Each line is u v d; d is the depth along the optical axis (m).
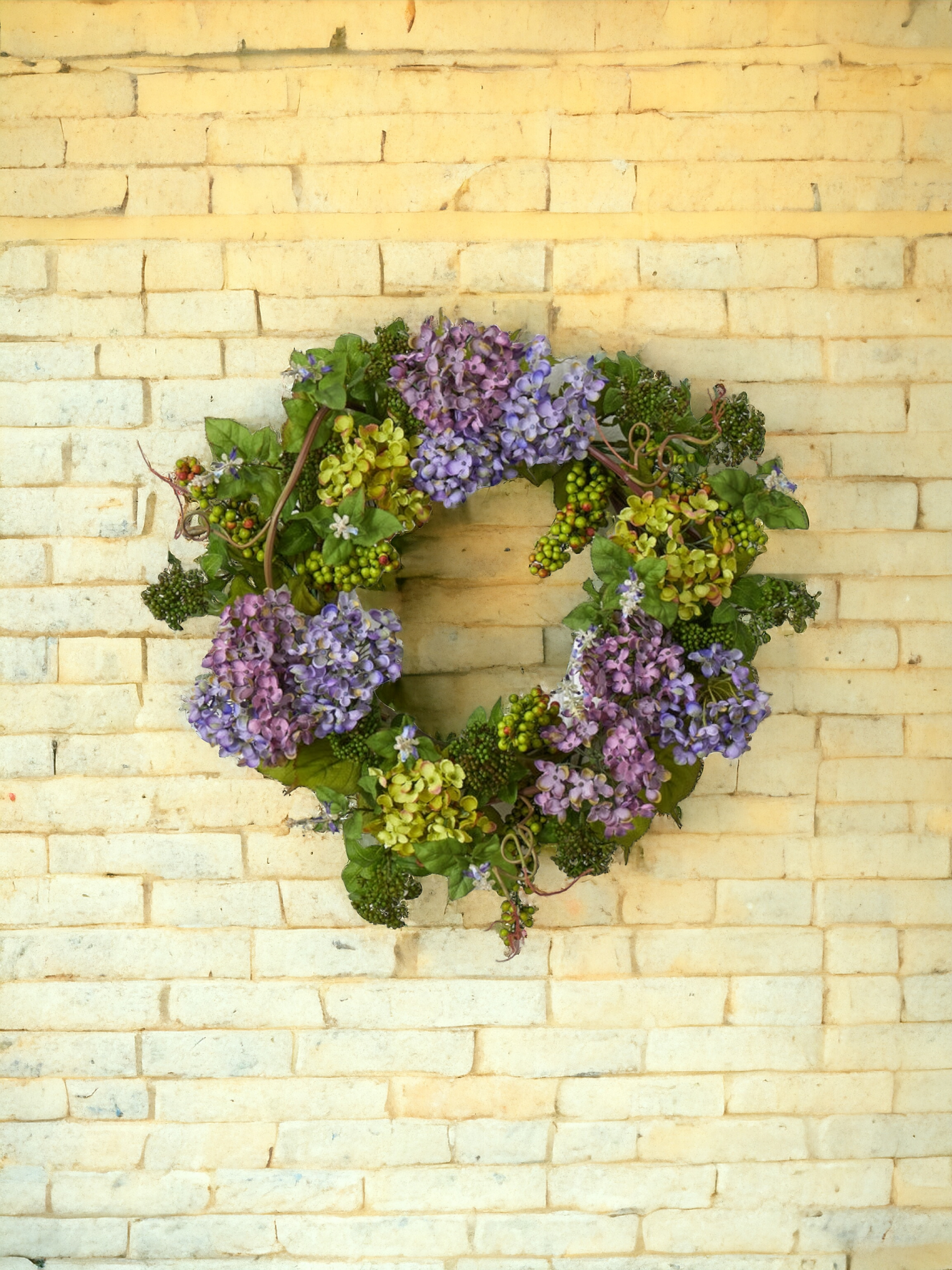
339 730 1.29
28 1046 1.46
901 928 1.46
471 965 1.46
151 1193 1.46
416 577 1.45
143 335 1.42
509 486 1.44
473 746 1.32
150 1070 1.46
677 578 1.29
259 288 1.41
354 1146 1.46
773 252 1.42
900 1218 1.48
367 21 1.39
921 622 1.45
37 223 1.41
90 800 1.44
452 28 1.39
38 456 1.42
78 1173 1.46
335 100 1.40
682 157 1.41
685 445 1.33
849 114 1.41
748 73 1.40
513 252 1.41
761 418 1.37
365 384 1.33
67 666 1.44
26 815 1.44
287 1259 1.46
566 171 1.41
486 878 1.31
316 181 1.40
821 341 1.43
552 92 1.40
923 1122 1.47
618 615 1.30
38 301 1.41
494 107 1.40
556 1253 1.47
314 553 1.31
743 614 1.39
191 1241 1.46
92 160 1.40
